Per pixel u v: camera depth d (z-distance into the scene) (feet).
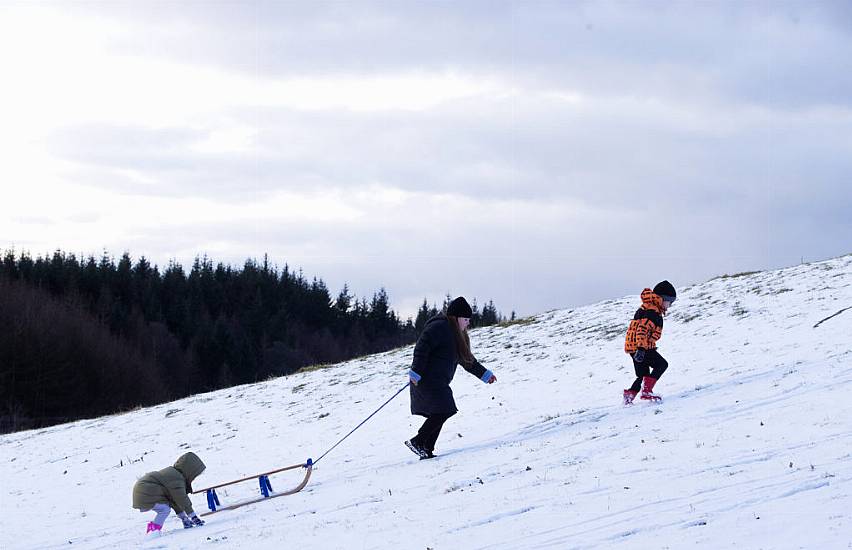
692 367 45.34
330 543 23.63
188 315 352.49
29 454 62.54
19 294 247.70
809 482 21.68
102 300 326.44
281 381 80.23
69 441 66.03
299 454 45.09
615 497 23.35
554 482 26.27
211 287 415.23
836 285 62.34
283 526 26.96
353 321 479.41
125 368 237.25
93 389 220.64
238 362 314.55
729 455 25.80
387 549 22.07
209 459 48.65
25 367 202.18
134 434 64.03
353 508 27.73
